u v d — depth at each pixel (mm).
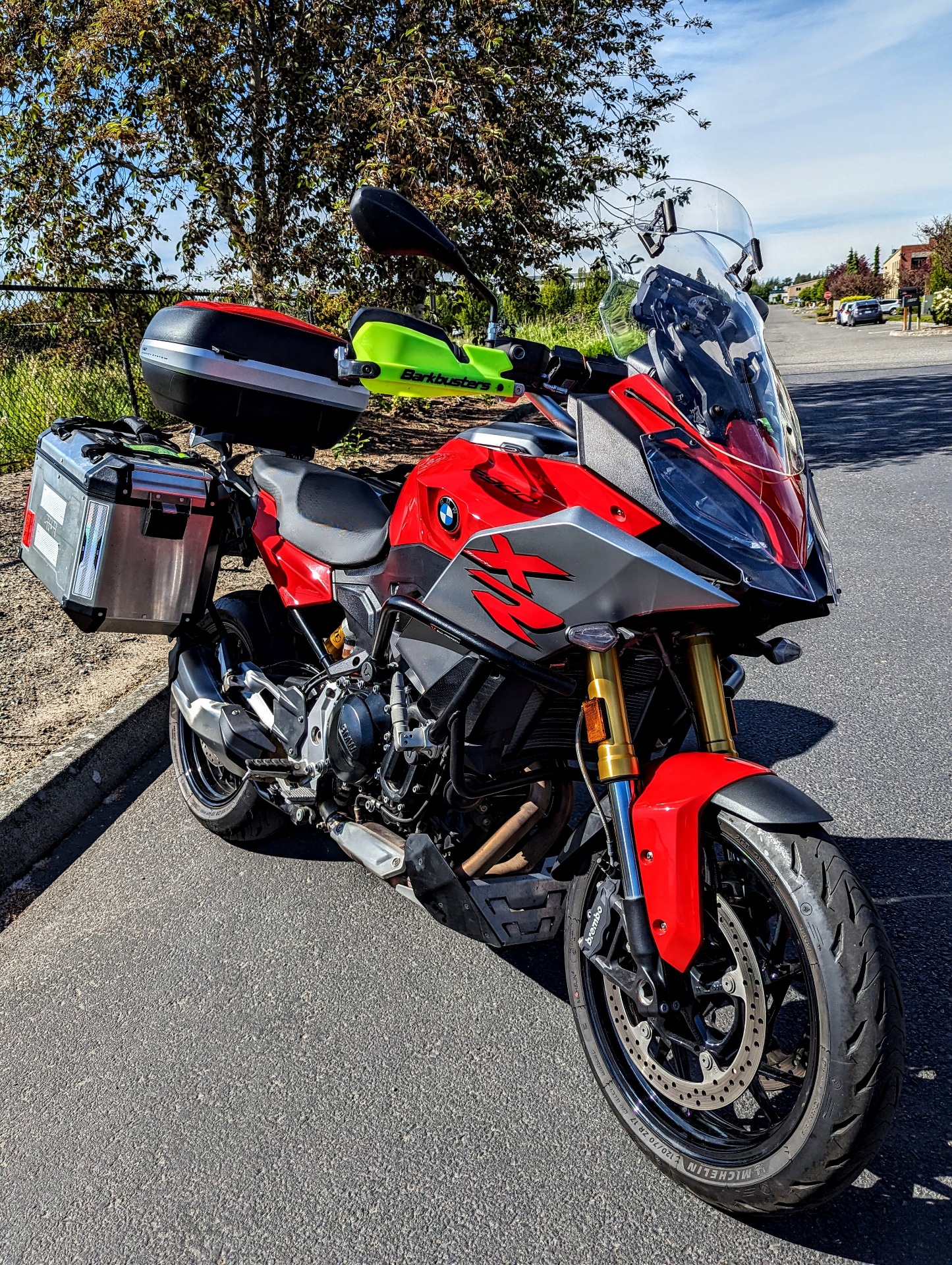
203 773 3795
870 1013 1725
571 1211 2047
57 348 9875
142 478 3270
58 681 4809
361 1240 2008
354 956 2951
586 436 2123
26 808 3596
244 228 10281
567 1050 2520
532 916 2420
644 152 11328
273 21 9609
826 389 17031
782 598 1946
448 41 9391
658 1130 2111
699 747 2148
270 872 3451
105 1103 2426
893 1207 1998
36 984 2914
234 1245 2018
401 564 2637
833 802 3553
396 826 2695
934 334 34406
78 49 9047
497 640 2301
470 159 9359
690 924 1922
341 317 10172
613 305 2338
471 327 12508
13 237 10047
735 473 2074
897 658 4836
